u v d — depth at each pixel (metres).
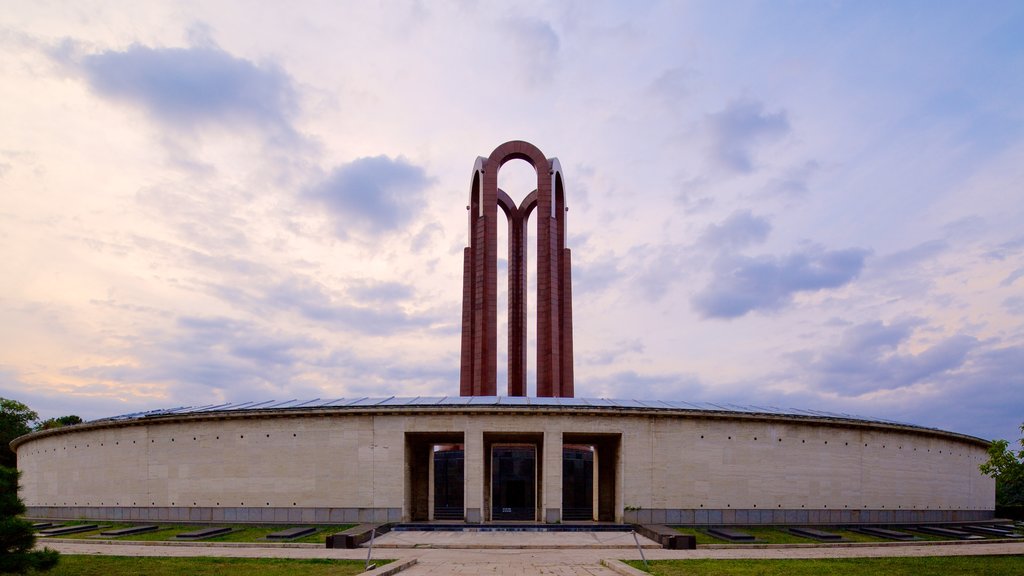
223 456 50.41
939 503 57.59
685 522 48.88
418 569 29.52
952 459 59.84
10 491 24.66
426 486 56.34
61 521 53.91
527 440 54.41
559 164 74.31
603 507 53.81
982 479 64.44
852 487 53.00
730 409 56.00
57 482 58.25
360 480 48.62
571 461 62.31
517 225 75.12
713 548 38.34
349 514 48.25
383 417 49.16
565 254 71.75
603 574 28.03
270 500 49.16
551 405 50.06
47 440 60.53
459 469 65.50
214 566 30.16
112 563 31.06
